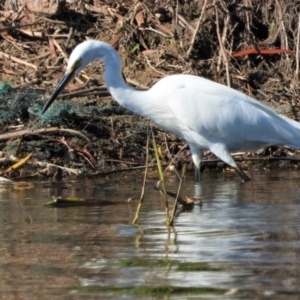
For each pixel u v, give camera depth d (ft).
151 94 41.14
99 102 52.49
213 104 40.70
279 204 34.60
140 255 25.73
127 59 57.52
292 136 41.50
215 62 57.26
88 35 59.47
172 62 57.57
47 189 39.86
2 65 57.11
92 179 43.04
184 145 47.32
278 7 59.67
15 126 48.39
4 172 43.80
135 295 21.62
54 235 28.86
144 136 49.14
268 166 47.52
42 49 58.75
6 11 62.03
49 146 46.68
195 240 27.73
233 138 41.19
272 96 55.52
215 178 43.45
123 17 59.93
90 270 24.04
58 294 21.84
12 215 32.89
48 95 52.11
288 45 59.47
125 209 34.06
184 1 61.41
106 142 47.96
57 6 60.08
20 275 23.63
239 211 33.12
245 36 59.41
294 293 21.59
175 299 21.27
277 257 25.23
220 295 21.54
